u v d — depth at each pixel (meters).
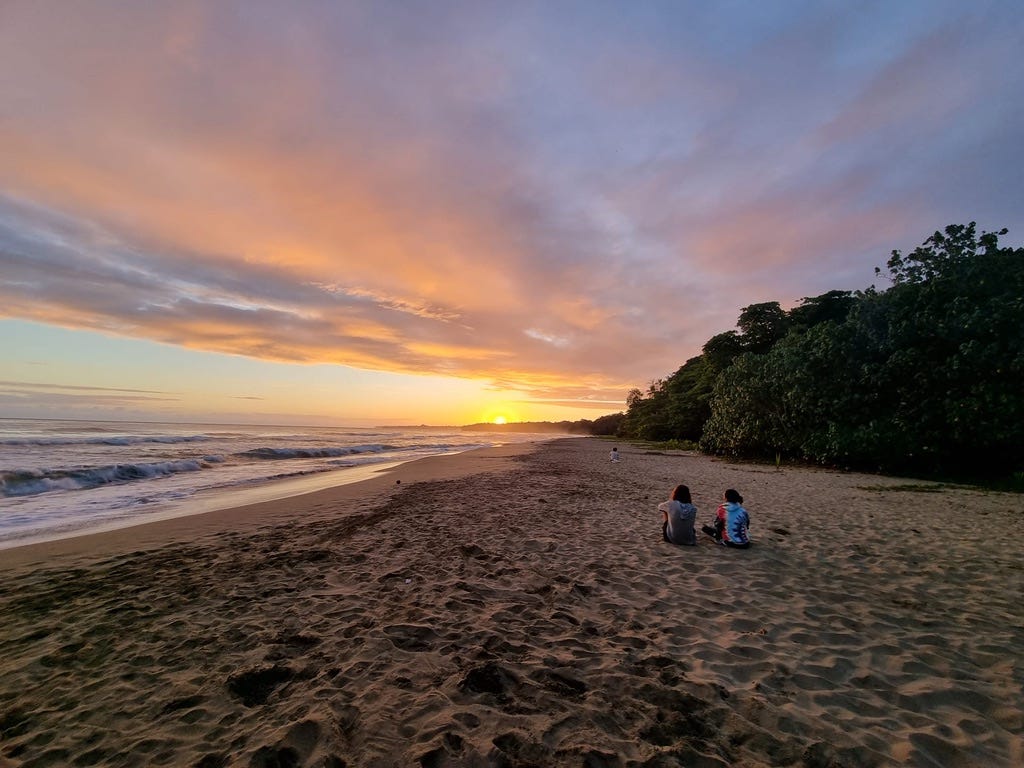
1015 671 3.35
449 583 5.33
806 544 6.94
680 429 42.75
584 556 6.41
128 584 5.38
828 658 3.57
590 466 21.41
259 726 2.76
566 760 2.44
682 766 2.40
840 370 18.14
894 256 18.64
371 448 35.91
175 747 2.60
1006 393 13.86
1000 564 5.88
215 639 3.96
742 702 2.99
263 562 6.20
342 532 7.89
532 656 3.61
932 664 3.47
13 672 3.48
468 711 2.88
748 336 41.31
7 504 10.90
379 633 4.01
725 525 6.94
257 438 39.81
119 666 3.54
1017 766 2.41
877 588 5.09
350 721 2.77
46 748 2.62
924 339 16.00
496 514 9.44
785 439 20.59
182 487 13.84
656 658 3.56
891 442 15.84
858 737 2.65
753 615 4.40
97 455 19.97
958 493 12.01
